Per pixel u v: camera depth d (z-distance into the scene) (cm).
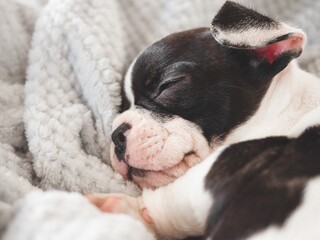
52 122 24
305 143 19
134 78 24
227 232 16
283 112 23
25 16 30
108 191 22
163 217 20
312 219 15
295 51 23
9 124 24
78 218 15
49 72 26
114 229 14
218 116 23
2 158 22
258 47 21
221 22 22
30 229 14
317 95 23
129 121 23
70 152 23
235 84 23
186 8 33
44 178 22
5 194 18
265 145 19
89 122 25
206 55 23
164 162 22
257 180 17
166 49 24
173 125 22
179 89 23
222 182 18
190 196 19
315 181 16
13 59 28
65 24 27
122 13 32
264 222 15
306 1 37
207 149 23
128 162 22
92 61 26
